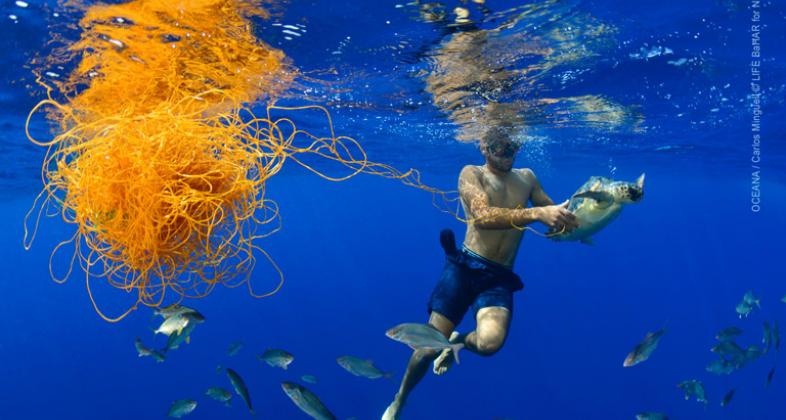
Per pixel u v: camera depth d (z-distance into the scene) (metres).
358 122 14.07
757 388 27.77
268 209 4.49
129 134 4.09
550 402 27.00
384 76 9.12
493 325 5.75
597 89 10.40
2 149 15.39
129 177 4.02
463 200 6.46
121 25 6.45
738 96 11.18
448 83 9.66
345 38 7.14
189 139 4.18
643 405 25.86
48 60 7.50
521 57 8.16
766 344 7.98
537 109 12.18
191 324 6.48
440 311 6.17
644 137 16.98
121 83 7.57
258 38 7.05
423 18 6.53
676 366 31.77
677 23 6.99
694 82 9.97
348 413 22.66
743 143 17.84
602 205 4.89
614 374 30.59
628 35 7.32
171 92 7.55
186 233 4.19
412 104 11.54
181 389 26.59
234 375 6.55
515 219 5.33
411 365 6.11
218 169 4.22
